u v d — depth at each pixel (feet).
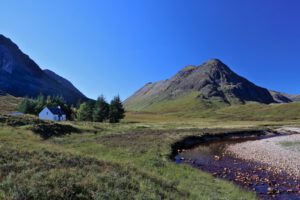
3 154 61.31
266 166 117.29
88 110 433.48
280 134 338.13
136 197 47.78
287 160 132.67
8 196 39.96
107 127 260.83
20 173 50.31
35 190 42.37
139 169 72.02
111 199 45.03
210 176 91.09
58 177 49.44
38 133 151.64
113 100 433.07
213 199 61.46
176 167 97.81
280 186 86.12
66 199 42.47
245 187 83.66
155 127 319.68
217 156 141.28
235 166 116.88
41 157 64.75
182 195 58.70
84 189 46.29
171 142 169.37
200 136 230.27
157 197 50.47
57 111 440.45
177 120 623.77
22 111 451.94
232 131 296.10
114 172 58.80
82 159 68.28
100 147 130.72
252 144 208.54
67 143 139.64
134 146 139.85
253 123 521.24
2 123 160.45
